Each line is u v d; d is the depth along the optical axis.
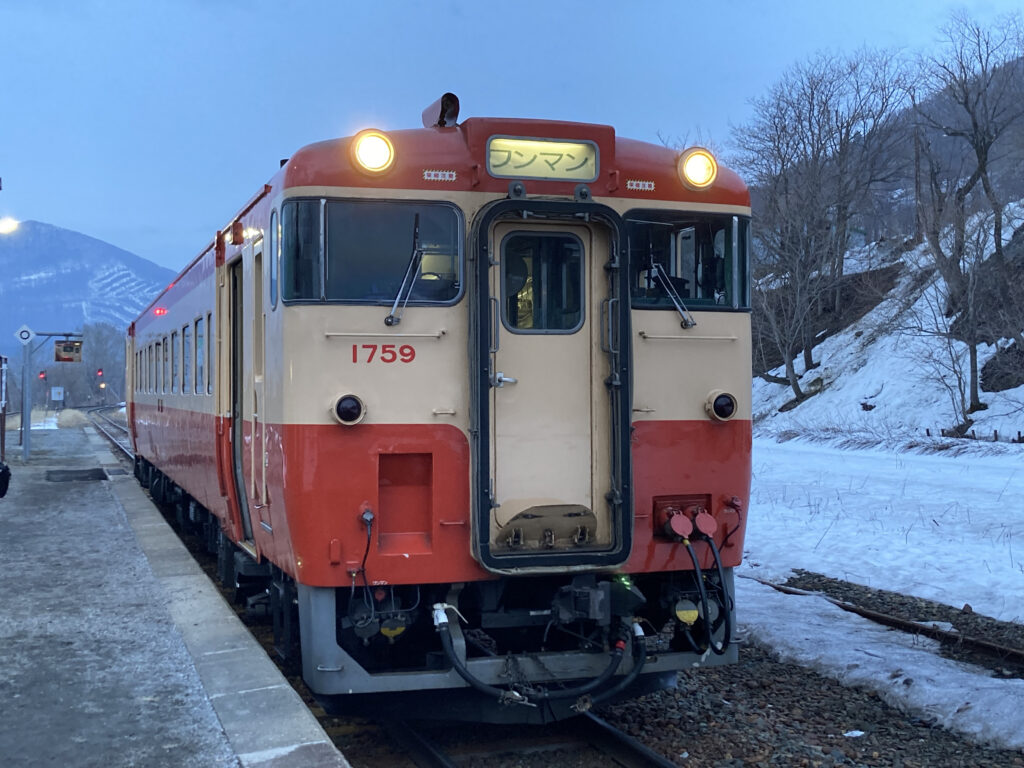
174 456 10.73
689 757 5.20
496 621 5.24
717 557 5.29
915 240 38.19
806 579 10.09
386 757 5.23
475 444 4.95
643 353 5.33
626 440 5.12
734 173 5.63
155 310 13.01
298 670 6.20
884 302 36.81
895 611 8.53
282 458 4.99
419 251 5.02
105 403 110.50
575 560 5.04
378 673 4.93
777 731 5.58
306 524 4.88
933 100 36.66
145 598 7.34
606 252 5.27
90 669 5.46
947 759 5.13
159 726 4.52
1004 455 21.81
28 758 4.13
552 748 5.36
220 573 8.57
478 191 5.09
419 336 5.00
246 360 6.25
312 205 4.94
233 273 7.07
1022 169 34.50
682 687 6.43
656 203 5.36
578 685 5.27
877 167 43.47
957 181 36.91
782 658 7.11
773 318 36.25
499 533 5.07
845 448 26.27
